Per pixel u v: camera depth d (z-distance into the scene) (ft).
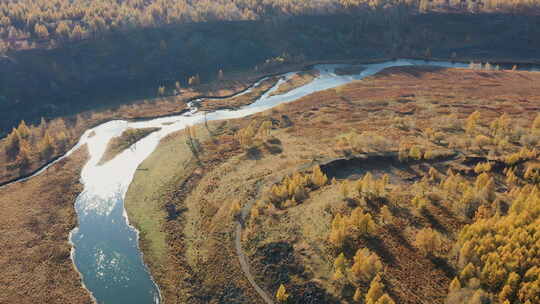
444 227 237.66
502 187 278.46
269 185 313.73
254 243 253.03
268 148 383.45
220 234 270.46
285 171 330.34
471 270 193.26
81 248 282.15
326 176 309.01
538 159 306.35
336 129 415.03
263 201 290.76
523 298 173.58
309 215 262.26
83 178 362.94
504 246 197.57
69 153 407.85
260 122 451.94
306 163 337.11
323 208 266.36
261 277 231.30
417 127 400.88
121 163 383.86
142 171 367.45
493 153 318.86
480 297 175.01
